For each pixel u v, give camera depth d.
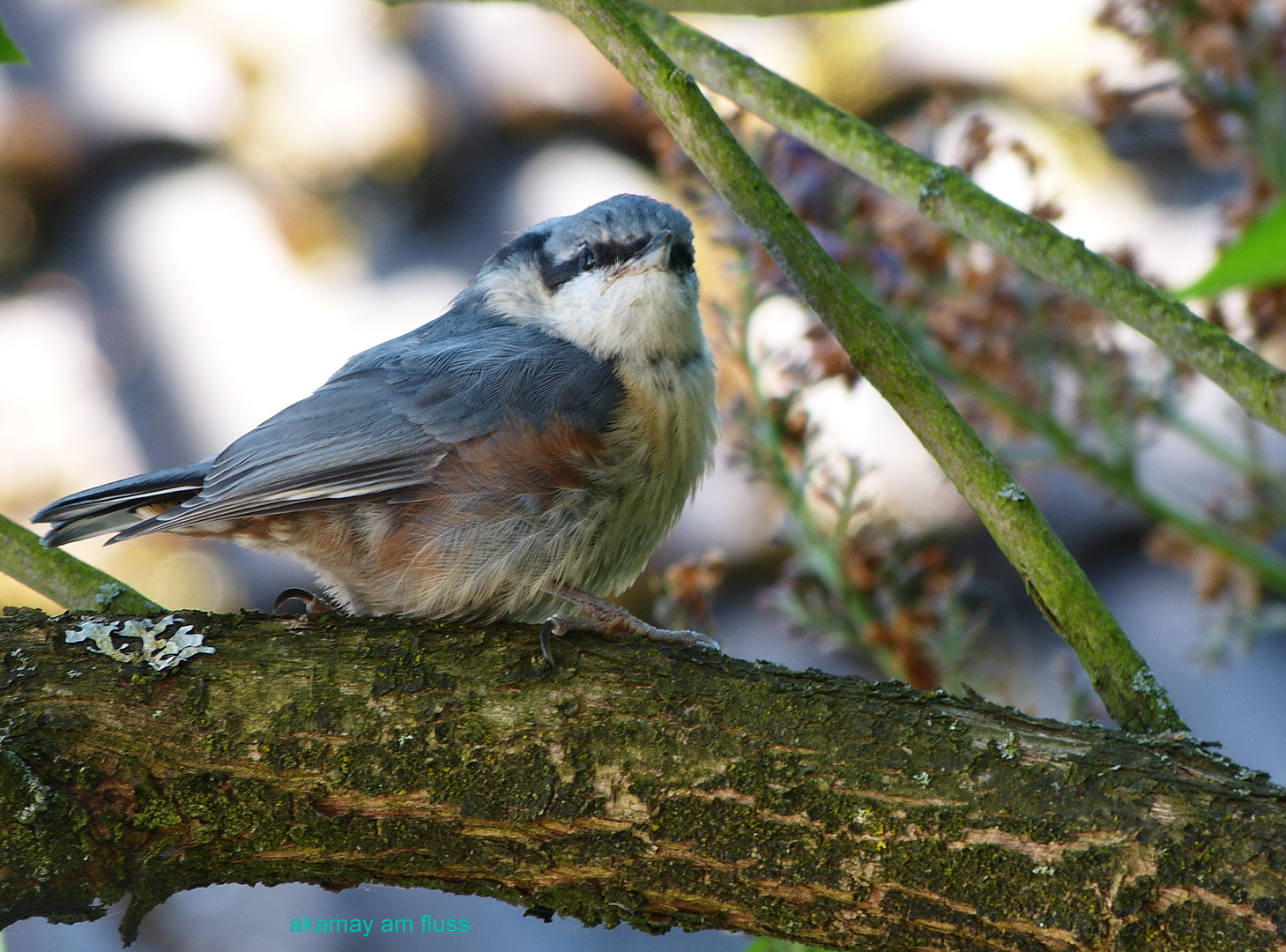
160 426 9.16
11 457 8.97
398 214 10.12
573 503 6.12
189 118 9.91
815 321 6.59
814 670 4.61
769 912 4.32
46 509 6.62
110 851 4.43
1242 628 6.96
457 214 10.12
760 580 9.33
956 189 4.62
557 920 8.70
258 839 4.50
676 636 5.77
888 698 4.44
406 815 4.48
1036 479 9.61
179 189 9.80
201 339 9.39
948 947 4.15
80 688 4.53
